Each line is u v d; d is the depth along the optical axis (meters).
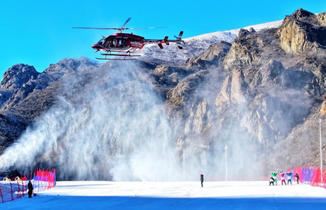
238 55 144.38
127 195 42.62
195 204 30.80
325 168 79.19
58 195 45.72
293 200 31.89
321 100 109.50
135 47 50.56
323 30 137.88
